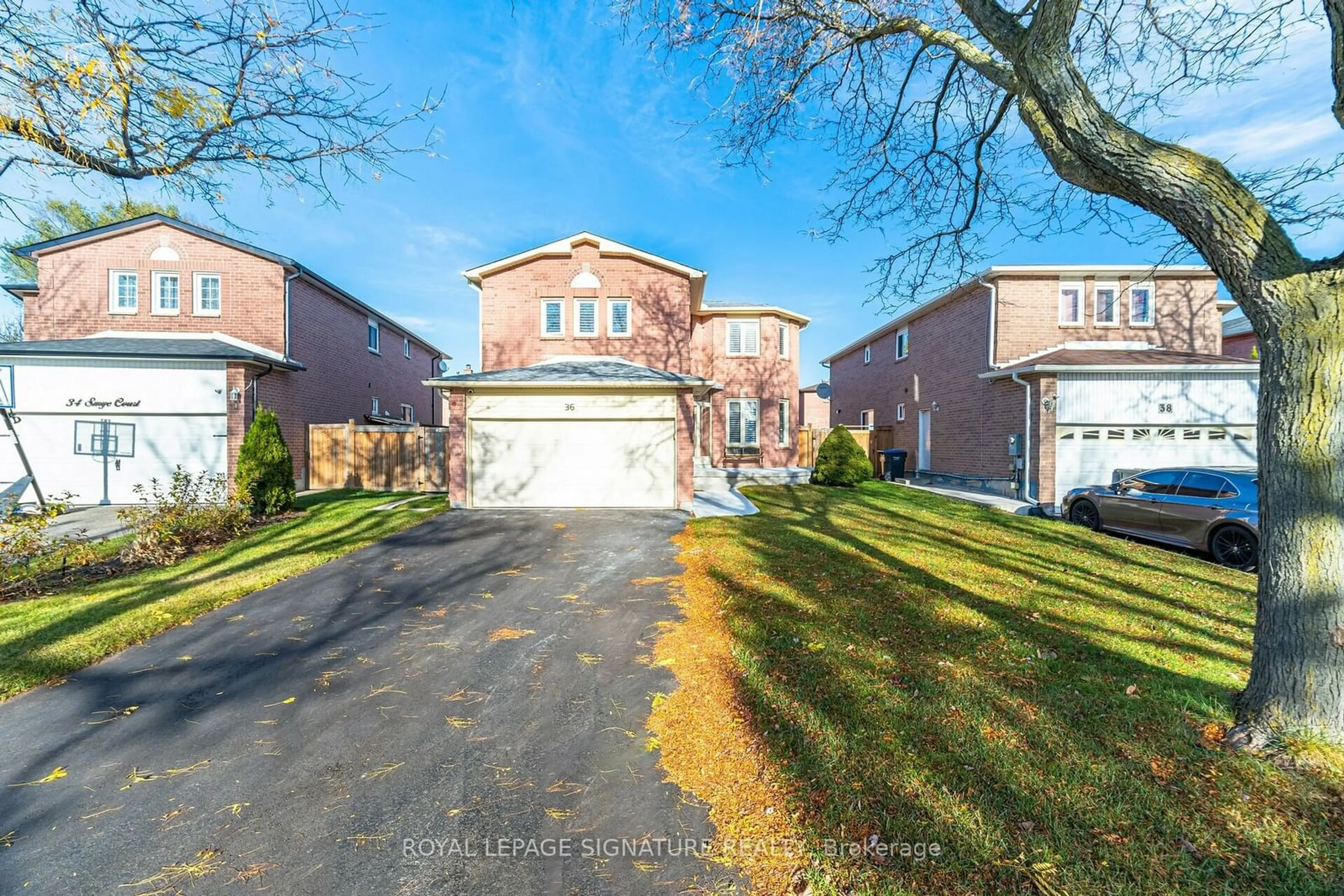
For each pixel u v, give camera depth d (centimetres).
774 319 1966
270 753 300
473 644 448
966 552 738
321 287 1631
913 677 365
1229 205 276
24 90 359
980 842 218
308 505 1191
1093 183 339
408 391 2447
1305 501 265
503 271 1432
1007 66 458
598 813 250
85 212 1600
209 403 1245
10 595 562
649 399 1122
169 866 222
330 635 467
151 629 471
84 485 1200
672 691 363
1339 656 258
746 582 598
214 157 429
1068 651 403
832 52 582
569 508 1114
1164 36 490
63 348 1186
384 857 227
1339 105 263
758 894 204
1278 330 271
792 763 276
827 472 1603
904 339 2031
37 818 250
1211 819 226
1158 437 1259
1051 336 1467
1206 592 555
